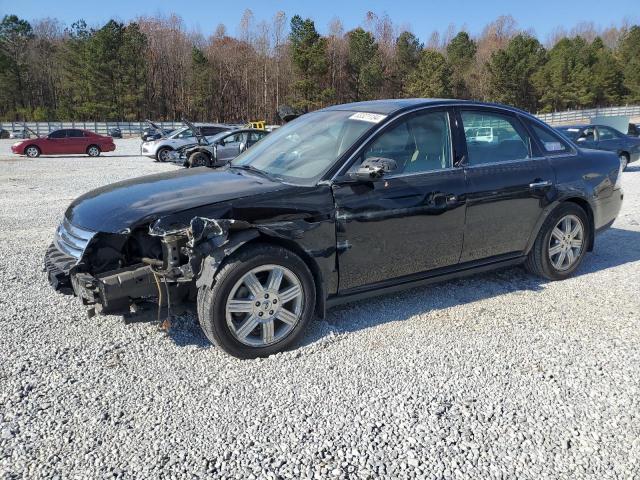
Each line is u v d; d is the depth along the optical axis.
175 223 3.18
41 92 77.56
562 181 4.72
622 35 96.06
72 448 2.54
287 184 3.65
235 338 3.35
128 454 2.50
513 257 4.63
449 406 2.92
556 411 2.88
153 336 3.75
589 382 3.18
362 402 2.96
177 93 79.69
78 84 63.38
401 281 4.01
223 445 2.58
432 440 2.62
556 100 73.69
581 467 2.44
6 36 76.12
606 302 4.46
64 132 22.84
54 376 3.20
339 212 3.60
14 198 10.12
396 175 3.87
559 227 4.88
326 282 3.65
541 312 4.23
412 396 3.02
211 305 3.23
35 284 4.82
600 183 5.02
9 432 2.64
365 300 4.48
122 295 3.17
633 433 2.69
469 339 3.74
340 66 75.31
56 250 3.71
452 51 85.44
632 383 3.17
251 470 2.41
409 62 75.69
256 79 78.62
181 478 2.35
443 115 4.22
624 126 19.67
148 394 3.02
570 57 73.62
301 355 3.50
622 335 3.82
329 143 3.98
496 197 4.30
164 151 19.53
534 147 4.70
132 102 64.38
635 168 15.92
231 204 3.34
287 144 4.34
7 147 29.81
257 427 2.72
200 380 3.17
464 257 4.29
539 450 2.56
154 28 82.62
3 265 5.43
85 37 66.19
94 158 21.88
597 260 5.73
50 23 90.25
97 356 3.45
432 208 3.97
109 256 3.34
